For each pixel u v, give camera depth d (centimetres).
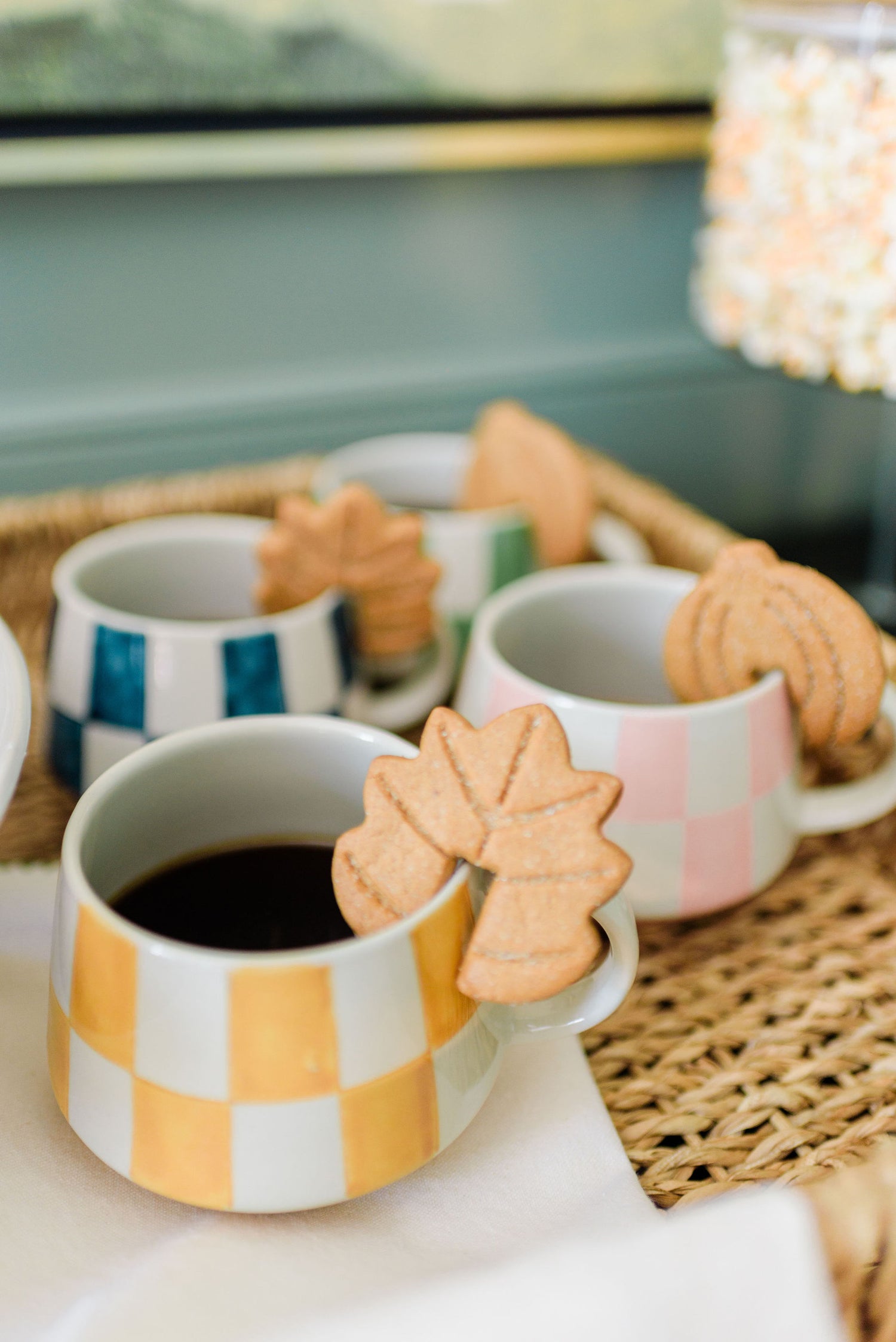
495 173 79
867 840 60
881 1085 51
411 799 47
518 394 86
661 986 54
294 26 71
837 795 57
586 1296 43
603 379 88
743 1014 53
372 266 79
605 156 79
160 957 44
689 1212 44
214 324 78
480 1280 43
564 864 46
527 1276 43
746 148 63
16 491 77
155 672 55
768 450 96
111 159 71
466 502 71
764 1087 51
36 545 69
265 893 50
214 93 71
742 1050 52
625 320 87
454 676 66
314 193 77
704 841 53
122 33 69
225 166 73
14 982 51
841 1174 44
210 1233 46
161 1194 45
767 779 54
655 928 56
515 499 67
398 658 62
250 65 71
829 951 55
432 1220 46
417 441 73
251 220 76
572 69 76
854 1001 53
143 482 73
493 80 75
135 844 49
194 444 80
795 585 53
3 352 75
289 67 72
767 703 53
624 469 83
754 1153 49
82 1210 46
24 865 55
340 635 58
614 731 52
